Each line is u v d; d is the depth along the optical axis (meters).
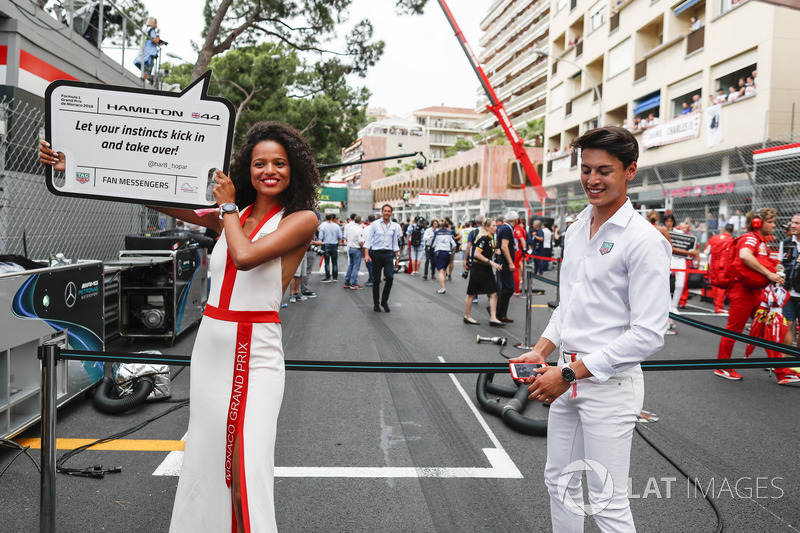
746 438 4.50
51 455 2.50
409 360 6.88
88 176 2.45
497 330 9.07
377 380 5.96
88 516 3.10
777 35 18.16
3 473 3.58
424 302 12.45
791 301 6.94
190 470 2.07
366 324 9.38
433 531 3.02
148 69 13.06
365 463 3.88
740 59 19.86
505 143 58.06
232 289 2.10
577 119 33.25
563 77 35.44
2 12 7.86
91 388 5.09
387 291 10.83
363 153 110.81
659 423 4.83
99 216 9.08
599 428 2.14
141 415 4.75
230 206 2.09
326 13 15.95
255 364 2.08
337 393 5.48
